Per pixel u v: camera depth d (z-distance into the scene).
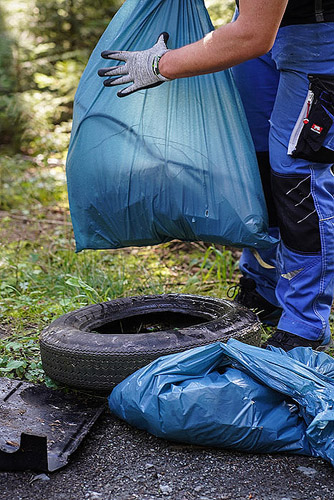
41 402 3.08
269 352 2.88
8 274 5.03
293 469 2.66
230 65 2.88
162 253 5.62
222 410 2.69
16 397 3.10
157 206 3.23
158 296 3.82
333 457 2.62
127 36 3.26
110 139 3.24
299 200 3.28
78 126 3.32
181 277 5.04
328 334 3.45
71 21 10.88
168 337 3.09
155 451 2.77
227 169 3.17
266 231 3.27
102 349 3.04
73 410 3.02
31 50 10.35
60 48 10.79
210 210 3.19
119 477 2.59
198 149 3.18
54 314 4.29
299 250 3.33
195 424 2.68
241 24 2.76
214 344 2.84
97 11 10.95
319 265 3.32
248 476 2.61
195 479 2.59
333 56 3.09
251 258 3.97
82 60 10.17
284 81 3.23
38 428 2.84
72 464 2.67
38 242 5.84
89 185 3.30
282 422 2.75
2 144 9.72
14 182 7.56
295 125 3.21
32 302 4.40
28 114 9.20
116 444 2.82
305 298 3.38
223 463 2.69
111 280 4.76
